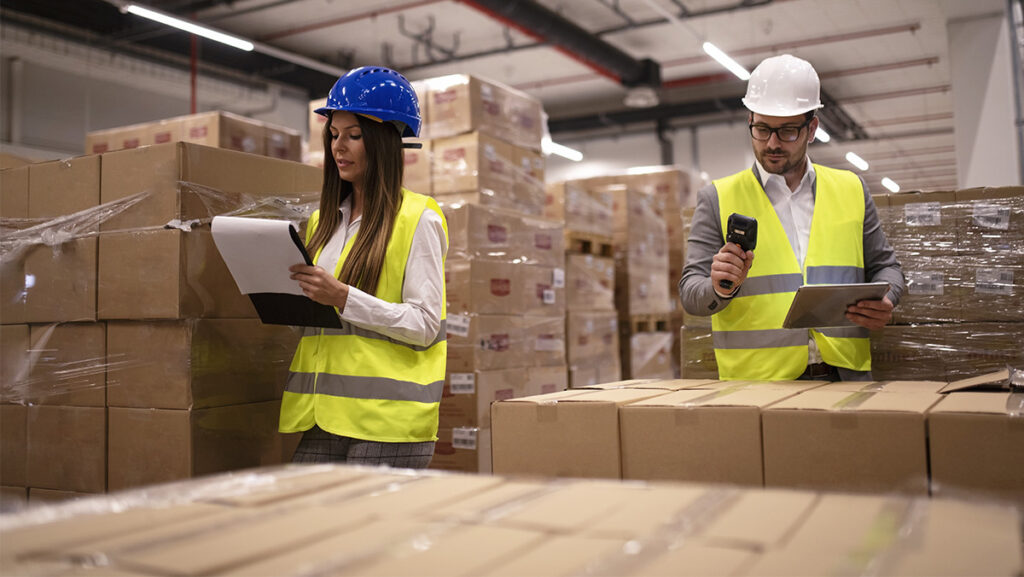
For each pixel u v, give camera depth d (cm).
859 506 79
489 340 362
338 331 191
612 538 71
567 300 469
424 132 392
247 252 175
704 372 234
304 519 80
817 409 138
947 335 218
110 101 902
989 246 218
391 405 185
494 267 370
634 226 575
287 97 1115
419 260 190
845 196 216
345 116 192
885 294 191
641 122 1259
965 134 761
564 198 477
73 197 222
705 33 985
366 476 101
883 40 991
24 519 82
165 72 945
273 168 230
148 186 209
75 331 221
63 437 222
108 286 213
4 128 800
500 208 384
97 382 217
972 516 75
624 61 1006
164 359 206
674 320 679
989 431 127
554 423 155
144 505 87
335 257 197
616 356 524
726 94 1209
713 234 222
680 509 80
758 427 141
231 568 65
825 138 1120
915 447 131
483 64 1092
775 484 139
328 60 1072
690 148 1290
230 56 995
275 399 227
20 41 805
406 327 181
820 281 210
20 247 230
